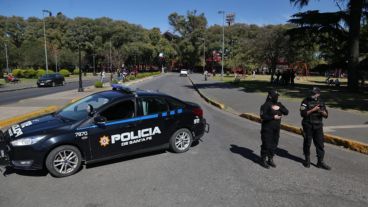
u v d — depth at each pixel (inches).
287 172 251.8
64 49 3457.2
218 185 223.9
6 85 1460.4
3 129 419.5
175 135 299.0
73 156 244.5
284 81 1355.8
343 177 241.8
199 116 316.5
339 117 489.7
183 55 4111.7
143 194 208.5
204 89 1104.8
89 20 4077.3
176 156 292.7
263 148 263.1
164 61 4456.2
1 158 236.5
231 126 447.8
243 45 2287.2
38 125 247.9
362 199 203.3
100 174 245.4
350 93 916.0
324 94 876.0
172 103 299.3
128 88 294.7
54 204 194.4
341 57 1285.7
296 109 578.6
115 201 198.4
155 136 286.5
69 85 1504.7
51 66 3299.7
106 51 3553.2
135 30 4128.9
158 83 1638.8
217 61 3654.0
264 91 1004.6
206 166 264.8
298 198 203.9
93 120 253.0
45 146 231.9
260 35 1599.4
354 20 1001.5
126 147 270.4
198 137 317.7
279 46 1514.5
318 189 218.4
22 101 722.8
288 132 406.0
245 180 233.9
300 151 312.2
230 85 1327.5
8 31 4003.4
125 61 3597.4
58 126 243.6
